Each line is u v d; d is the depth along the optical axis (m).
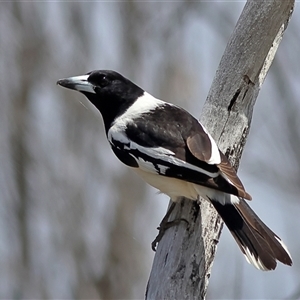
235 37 9.12
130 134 8.76
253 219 8.05
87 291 15.45
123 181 15.88
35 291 15.28
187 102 15.64
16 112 15.68
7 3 15.65
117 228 15.73
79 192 15.62
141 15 15.96
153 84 15.73
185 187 8.38
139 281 15.69
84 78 9.52
